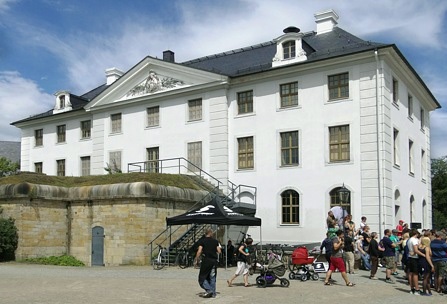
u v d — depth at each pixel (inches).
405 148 1330.0
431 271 668.7
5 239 1086.4
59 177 1273.4
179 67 1459.2
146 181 1122.7
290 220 1264.8
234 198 1333.7
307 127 1257.4
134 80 1573.6
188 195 1183.6
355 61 1198.3
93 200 1146.7
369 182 1157.7
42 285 695.7
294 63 1268.5
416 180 1423.5
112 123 1626.5
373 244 796.6
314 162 1237.7
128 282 733.3
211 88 1405.0
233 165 1363.2
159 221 1103.0
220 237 1199.6
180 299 575.8
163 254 1034.1
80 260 1149.7
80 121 1749.5
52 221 1162.6
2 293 614.5
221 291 642.8
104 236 1120.2
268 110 1321.4
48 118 1818.4
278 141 1296.8
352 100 1199.6
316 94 1252.5
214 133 1391.5
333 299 585.3
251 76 1341.0
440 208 2324.1
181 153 1453.0
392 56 1181.7
